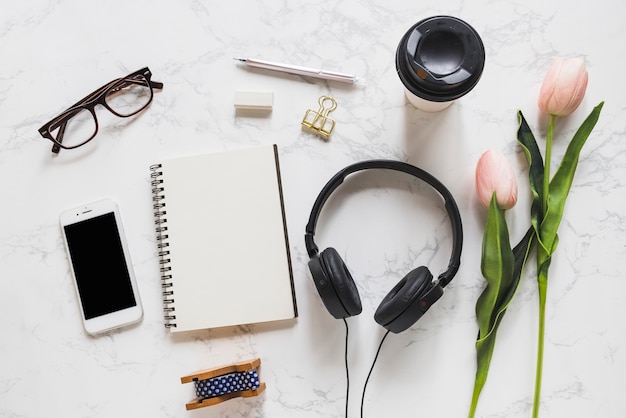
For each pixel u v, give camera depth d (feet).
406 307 2.36
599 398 2.71
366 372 2.75
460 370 2.73
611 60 2.73
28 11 2.88
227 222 2.74
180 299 2.75
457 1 2.76
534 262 2.73
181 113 2.83
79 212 2.81
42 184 2.88
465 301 2.73
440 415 2.73
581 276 2.72
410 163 2.77
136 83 2.79
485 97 2.76
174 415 2.81
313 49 2.80
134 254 2.83
